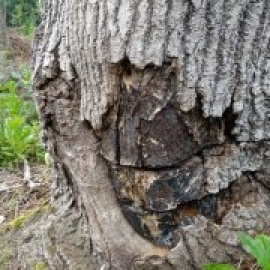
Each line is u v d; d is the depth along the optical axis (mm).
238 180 755
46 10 802
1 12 4141
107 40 682
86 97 734
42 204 1074
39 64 774
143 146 716
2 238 988
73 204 876
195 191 738
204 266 703
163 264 765
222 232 753
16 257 927
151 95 689
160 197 741
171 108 692
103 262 806
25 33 5176
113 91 708
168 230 763
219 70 680
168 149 712
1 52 3623
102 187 777
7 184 1326
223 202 764
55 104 768
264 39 680
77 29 708
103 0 672
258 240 640
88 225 829
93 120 736
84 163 774
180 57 669
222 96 692
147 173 736
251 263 753
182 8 651
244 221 758
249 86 696
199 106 695
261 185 768
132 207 768
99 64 699
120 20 668
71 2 709
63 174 857
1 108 1866
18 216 1100
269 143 730
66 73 745
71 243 848
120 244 786
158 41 665
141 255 776
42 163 1494
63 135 782
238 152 734
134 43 669
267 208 766
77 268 815
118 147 736
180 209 758
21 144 1492
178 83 681
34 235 948
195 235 752
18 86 2668
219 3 652
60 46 746
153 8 654
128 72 694
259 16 668
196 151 723
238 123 714
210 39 666
